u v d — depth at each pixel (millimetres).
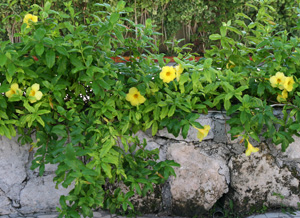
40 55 2195
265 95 2662
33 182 2650
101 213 2678
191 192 2668
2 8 7355
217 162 2652
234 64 2750
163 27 8336
